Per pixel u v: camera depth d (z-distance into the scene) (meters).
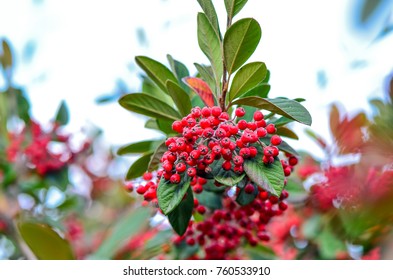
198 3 0.45
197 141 0.43
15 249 0.69
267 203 0.48
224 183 0.41
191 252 0.56
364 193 0.49
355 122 0.57
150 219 0.62
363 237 0.58
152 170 0.45
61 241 0.55
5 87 0.74
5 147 0.74
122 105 0.46
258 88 0.46
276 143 0.42
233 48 0.43
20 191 0.73
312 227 0.63
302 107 0.42
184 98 0.45
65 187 0.72
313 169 0.60
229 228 0.51
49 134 0.73
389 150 0.50
